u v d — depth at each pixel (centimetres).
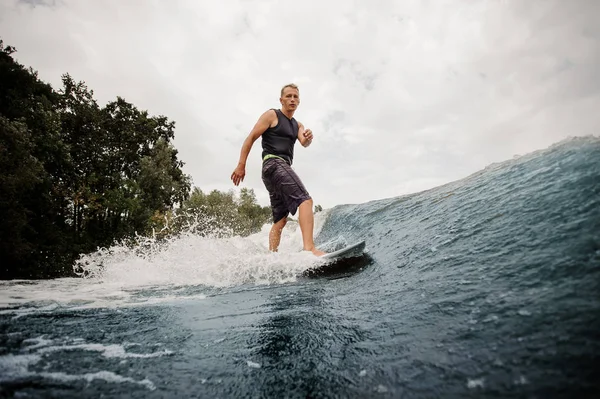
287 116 313
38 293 200
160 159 2702
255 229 3841
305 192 278
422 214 252
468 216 182
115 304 163
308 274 217
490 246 135
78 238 1883
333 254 220
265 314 134
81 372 82
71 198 1900
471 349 76
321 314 126
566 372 60
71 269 1427
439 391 65
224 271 233
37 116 1567
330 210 505
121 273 270
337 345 95
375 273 180
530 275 101
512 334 77
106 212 2198
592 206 117
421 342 86
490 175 223
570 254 100
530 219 134
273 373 82
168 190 2648
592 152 148
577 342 67
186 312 143
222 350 97
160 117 3008
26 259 1281
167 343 104
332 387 73
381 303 125
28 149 1266
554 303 82
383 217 324
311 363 86
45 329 118
